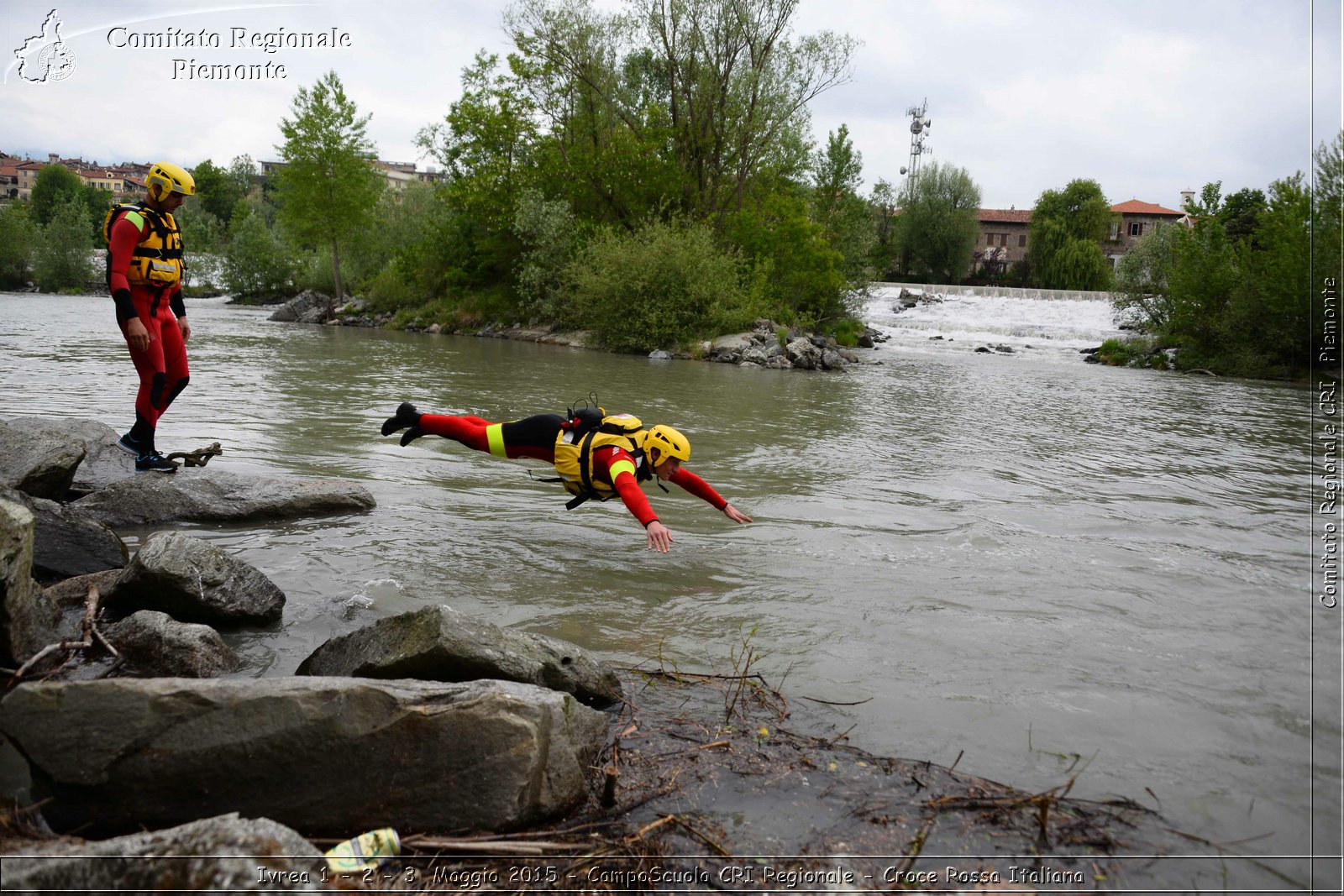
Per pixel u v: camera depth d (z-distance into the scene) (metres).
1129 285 34.44
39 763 2.53
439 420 5.34
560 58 31.80
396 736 2.65
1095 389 19.45
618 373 18.33
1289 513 7.16
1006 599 4.74
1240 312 25.11
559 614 4.38
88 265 52.88
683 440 4.83
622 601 4.59
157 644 3.56
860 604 4.62
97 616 3.93
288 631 4.12
